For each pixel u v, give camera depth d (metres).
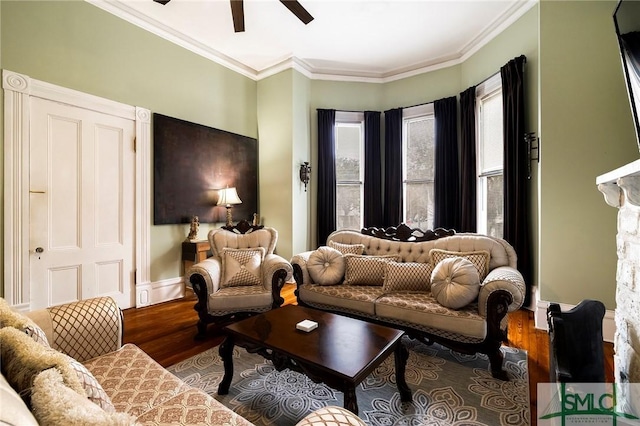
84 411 0.59
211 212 4.04
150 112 3.44
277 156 4.49
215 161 4.08
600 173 2.45
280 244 4.46
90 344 1.44
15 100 2.51
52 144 2.73
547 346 2.34
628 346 1.42
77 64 2.88
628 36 1.67
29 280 2.60
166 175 3.56
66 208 2.82
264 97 4.61
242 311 2.61
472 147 3.86
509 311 1.93
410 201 4.61
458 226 4.08
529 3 3.10
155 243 3.49
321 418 0.83
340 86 4.71
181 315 3.13
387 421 1.54
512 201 3.27
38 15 2.64
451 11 3.28
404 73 4.60
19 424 0.48
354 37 3.78
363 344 1.57
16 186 2.52
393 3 3.14
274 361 1.57
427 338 2.16
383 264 2.66
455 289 2.05
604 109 2.44
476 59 3.89
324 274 2.71
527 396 1.74
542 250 2.67
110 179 3.12
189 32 3.68
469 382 1.89
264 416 1.60
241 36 3.77
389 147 4.57
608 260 2.44
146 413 1.03
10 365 0.72
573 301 2.55
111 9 3.11
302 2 3.11
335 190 4.62
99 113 3.03
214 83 4.12
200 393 1.16
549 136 2.63
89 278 2.97
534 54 3.08
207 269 2.63
